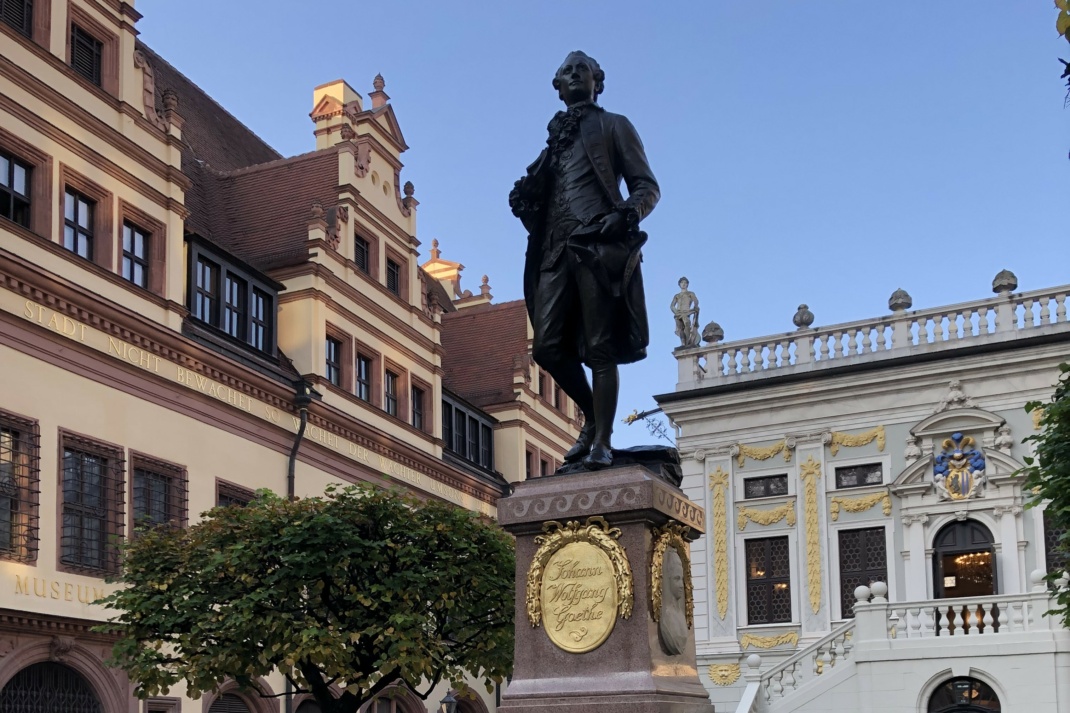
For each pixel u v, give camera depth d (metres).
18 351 21.17
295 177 32.62
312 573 18.58
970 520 28.97
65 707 21.62
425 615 19.27
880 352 30.56
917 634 23.81
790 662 24.53
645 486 6.97
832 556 30.08
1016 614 23.19
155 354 24.52
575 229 7.70
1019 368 29.02
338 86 33.72
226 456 26.34
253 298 28.66
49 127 22.80
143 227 25.17
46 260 22.20
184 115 35.03
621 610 6.88
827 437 30.59
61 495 21.78
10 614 20.11
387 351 33.50
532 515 7.18
